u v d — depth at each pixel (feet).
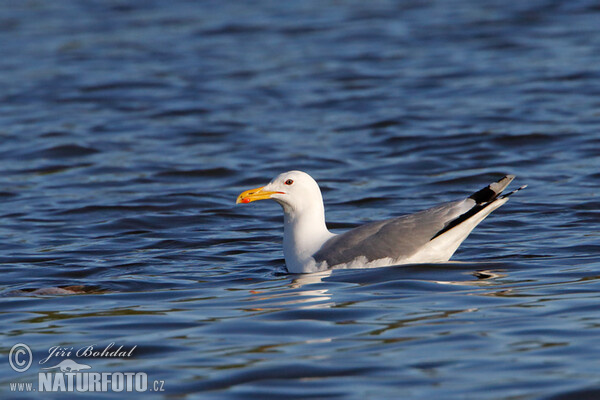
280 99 87.56
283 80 94.99
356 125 76.89
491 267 38.99
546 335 28.37
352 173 63.41
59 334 30.91
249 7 137.69
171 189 60.44
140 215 53.67
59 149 71.41
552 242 44.14
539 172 61.21
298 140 73.05
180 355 28.07
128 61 106.01
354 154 68.54
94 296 36.70
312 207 41.75
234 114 82.58
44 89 93.86
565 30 111.14
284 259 43.24
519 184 58.49
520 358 26.35
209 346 28.84
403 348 27.76
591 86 85.35
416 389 24.34
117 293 37.09
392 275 37.73
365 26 120.57
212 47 112.37
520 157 65.31
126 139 74.90
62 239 48.49
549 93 83.82
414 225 39.55
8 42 118.32
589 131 70.74
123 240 48.11
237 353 27.96
